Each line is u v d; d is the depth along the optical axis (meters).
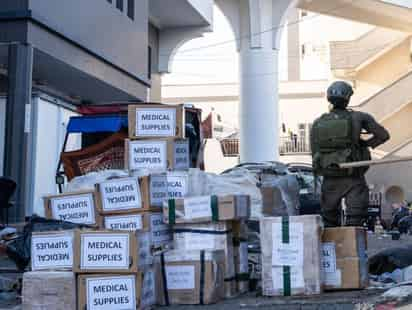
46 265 6.91
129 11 21.00
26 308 6.82
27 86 13.94
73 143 15.92
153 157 9.08
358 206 8.21
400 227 21.67
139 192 7.62
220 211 7.61
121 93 20.33
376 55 37.56
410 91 33.59
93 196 7.74
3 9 14.05
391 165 31.53
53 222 7.76
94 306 6.74
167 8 28.03
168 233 7.94
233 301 7.38
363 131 8.68
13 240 8.44
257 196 10.02
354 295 7.20
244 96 32.50
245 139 32.50
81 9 16.84
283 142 41.34
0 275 8.64
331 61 38.19
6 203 10.17
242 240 8.08
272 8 32.38
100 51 18.08
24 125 13.79
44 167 14.89
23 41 13.97
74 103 16.88
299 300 7.06
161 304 7.36
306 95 43.78
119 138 13.16
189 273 7.32
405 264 8.65
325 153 8.27
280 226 7.41
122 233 6.79
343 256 7.49
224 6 32.72
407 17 35.31
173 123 9.21
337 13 36.28
